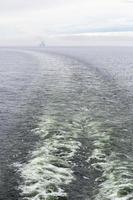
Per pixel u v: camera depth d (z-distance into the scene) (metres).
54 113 23.02
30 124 20.77
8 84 37.44
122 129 19.14
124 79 39.28
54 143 16.50
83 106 25.20
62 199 11.51
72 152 15.47
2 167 14.22
